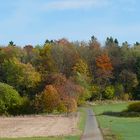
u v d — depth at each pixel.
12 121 92.31
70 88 132.62
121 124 72.25
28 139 47.16
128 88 182.12
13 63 142.75
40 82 140.12
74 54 179.25
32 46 187.25
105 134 51.38
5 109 124.06
